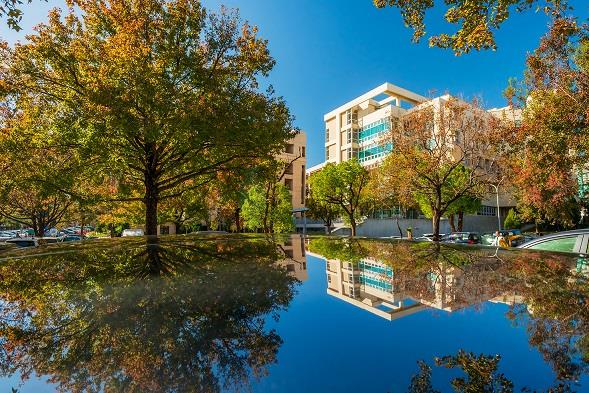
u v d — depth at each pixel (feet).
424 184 63.05
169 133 32.89
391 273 5.25
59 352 2.27
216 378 1.86
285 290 4.20
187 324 2.89
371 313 3.20
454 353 2.22
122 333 2.64
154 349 2.31
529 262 6.15
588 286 4.23
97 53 34.14
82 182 42.27
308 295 3.92
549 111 39.22
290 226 90.22
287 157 143.33
